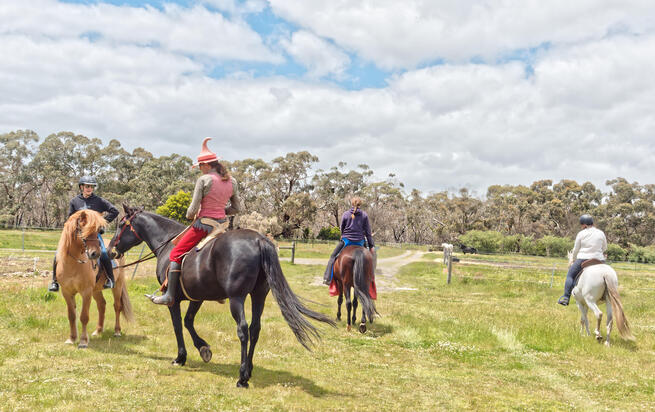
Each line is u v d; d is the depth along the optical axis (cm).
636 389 609
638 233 9669
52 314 834
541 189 11181
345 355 730
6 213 8100
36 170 8650
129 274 1647
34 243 2980
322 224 9262
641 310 1305
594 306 885
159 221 647
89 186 698
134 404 436
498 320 1055
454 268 2498
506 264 2709
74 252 630
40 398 438
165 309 973
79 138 9212
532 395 568
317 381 564
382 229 8919
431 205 9750
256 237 518
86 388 472
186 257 554
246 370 508
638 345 861
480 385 602
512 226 9662
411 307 1234
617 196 10919
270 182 8231
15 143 8675
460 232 9244
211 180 547
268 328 857
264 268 501
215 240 530
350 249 915
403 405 497
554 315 1162
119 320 784
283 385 532
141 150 10162
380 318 1037
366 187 9181
